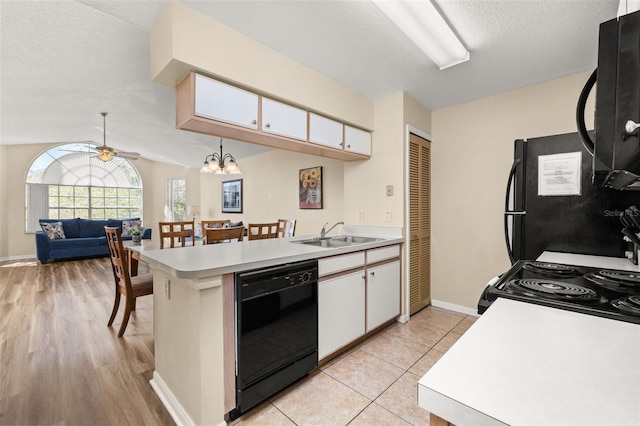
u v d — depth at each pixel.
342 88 2.67
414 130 3.00
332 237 3.01
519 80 2.57
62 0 1.81
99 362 2.15
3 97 3.43
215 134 2.09
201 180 7.82
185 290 1.52
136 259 3.25
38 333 2.65
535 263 1.44
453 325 2.80
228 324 1.52
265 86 2.03
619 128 0.58
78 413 1.62
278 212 5.38
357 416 1.60
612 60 0.58
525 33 1.89
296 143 2.38
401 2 1.55
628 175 0.64
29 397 1.76
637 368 0.51
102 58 2.55
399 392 1.80
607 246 1.63
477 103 3.01
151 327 2.80
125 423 1.55
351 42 2.01
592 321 0.74
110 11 1.68
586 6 1.63
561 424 0.38
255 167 5.95
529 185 1.88
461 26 1.82
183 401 1.55
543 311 0.82
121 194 8.23
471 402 0.44
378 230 3.03
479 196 3.00
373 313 2.50
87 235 6.91
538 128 2.64
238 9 1.68
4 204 6.50
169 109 3.92
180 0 1.61
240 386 1.53
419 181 3.12
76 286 4.27
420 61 2.26
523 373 0.51
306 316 1.89
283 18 1.76
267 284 1.66
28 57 2.49
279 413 1.62
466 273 3.09
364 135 3.00
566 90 2.50
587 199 1.69
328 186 4.45
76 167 7.54
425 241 3.26
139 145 6.43
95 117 4.51
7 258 6.53
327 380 1.92
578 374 0.50
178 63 1.63
